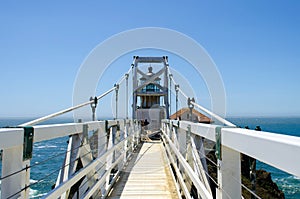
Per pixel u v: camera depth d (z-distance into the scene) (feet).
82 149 9.31
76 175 7.82
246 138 4.20
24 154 5.16
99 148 11.85
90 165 9.40
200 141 9.41
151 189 14.01
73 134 8.45
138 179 16.20
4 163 4.94
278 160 3.34
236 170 5.47
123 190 13.82
